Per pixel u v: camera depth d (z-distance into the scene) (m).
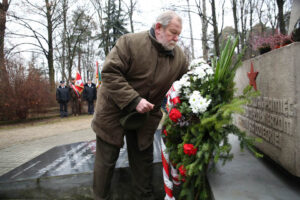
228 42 2.00
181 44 15.25
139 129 2.15
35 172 2.75
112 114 2.07
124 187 2.54
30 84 11.35
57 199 2.59
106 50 20.47
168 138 2.07
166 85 2.15
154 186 2.56
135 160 2.31
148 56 1.98
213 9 8.54
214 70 2.07
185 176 1.91
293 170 1.70
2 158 4.61
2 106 10.88
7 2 14.70
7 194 2.62
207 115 1.80
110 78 1.91
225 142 1.83
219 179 1.97
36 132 7.94
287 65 1.75
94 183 2.24
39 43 16.06
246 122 2.86
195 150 1.78
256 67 2.43
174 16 1.92
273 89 2.01
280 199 1.61
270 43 3.23
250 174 2.04
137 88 2.05
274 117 2.00
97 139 2.20
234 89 1.97
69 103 14.09
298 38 2.21
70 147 3.97
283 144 1.84
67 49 20.61
